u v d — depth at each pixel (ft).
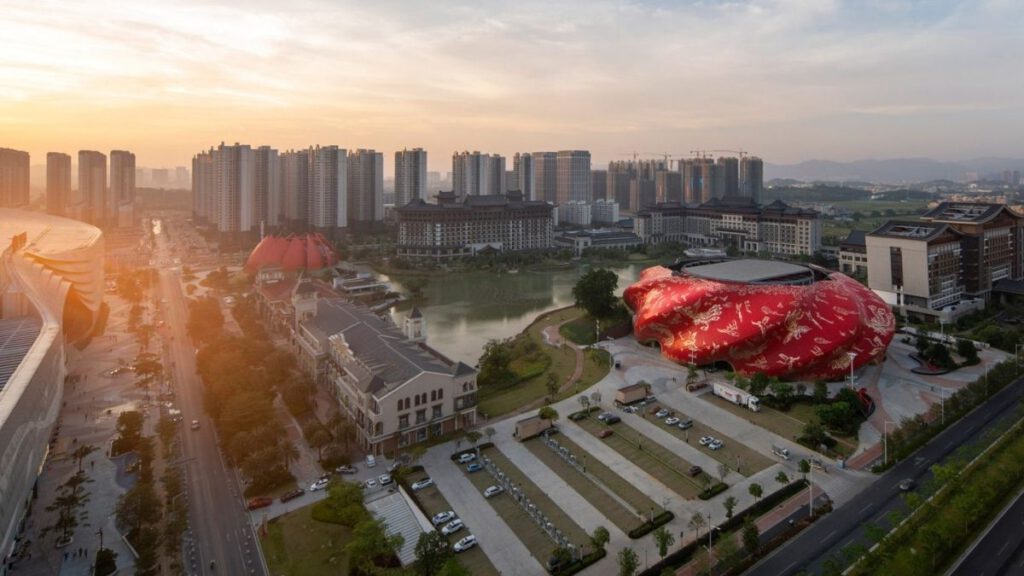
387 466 408.46
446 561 288.71
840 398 477.77
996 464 385.70
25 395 342.64
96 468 404.98
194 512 354.54
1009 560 301.43
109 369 607.37
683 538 327.47
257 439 398.62
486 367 572.92
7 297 522.88
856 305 554.05
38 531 334.65
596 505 361.92
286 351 614.75
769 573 296.92
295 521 344.69
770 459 412.16
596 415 486.38
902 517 336.90
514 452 427.33
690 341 584.81
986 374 510.58
